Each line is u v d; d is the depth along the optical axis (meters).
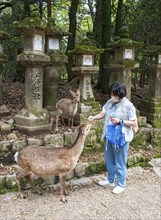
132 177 3.84
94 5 10.03
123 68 4.88
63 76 11.33
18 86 7.23
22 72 8.44
